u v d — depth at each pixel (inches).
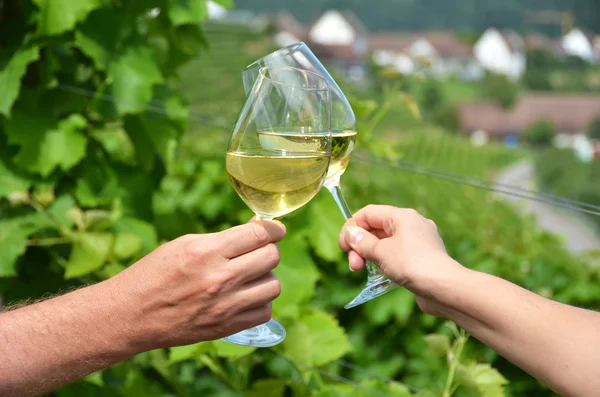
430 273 46.8
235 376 90.0
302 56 58.2
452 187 509.0
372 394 77.9
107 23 85.1
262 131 50.1
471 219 200.1
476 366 71.4
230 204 105.3
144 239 86.4
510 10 5777.6
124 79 85.2
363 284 116.3
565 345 42.4
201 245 47.6
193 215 123.4
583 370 41.7
